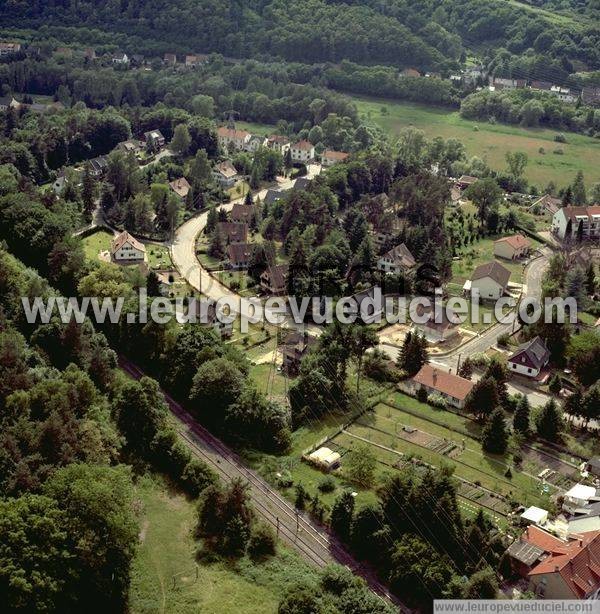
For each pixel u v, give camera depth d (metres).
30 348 137.38
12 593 87.88
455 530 103.56
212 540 108.25
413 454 126.50
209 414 134.88
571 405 137.12
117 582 99.19
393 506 106.06
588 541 102.38
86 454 111.62
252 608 97.38
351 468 119.88
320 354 144.00
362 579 98.62
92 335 145.12
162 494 117.06
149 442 124.25
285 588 100.00
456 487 111.75
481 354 160.25
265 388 143.75
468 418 139.12
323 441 130.50
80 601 95.75
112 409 128.75
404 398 145.12
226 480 119.62
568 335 159.62
